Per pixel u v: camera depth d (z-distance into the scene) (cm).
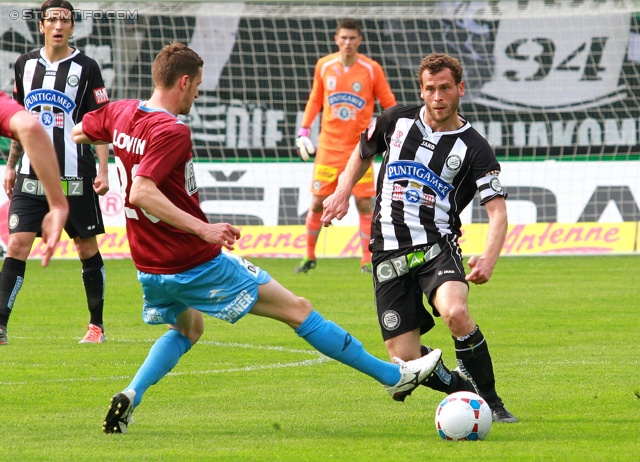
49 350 2288
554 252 4544
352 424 1549
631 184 4591
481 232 4478
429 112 1608
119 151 1433
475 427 1417
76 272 4016
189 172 1440
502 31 5356
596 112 5334
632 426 1523
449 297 1529
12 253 2272
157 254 1435
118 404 1437
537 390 1828
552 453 1336
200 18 5294
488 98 5384
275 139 5347
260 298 1464
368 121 3738
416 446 1382
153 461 1293
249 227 4566
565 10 5038
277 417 1605
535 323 2697
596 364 2098
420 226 1603
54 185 981
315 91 3750
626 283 3569
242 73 5328
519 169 4653
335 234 4581
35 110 2317
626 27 5303
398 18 5194
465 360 1549
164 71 1437
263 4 5106
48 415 1617
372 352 2278
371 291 3378
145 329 2636
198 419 1586
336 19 5456
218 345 2389
